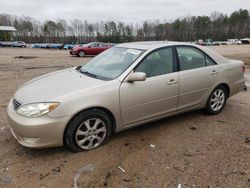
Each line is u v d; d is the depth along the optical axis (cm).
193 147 377
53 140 333
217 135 418
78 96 339
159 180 301
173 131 431
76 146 352
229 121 477
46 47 4866
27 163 333
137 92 382
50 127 326
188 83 440
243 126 455
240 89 541
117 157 349
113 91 362
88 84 362
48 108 324
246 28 10238
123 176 308
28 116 325
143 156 352
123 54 430
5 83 824
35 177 305
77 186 290
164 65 420
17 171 316
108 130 376
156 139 402
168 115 435
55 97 333
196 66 458
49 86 370
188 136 413
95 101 347
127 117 386
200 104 475
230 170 321
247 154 359
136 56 404
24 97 351
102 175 310
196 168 325
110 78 381
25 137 331
